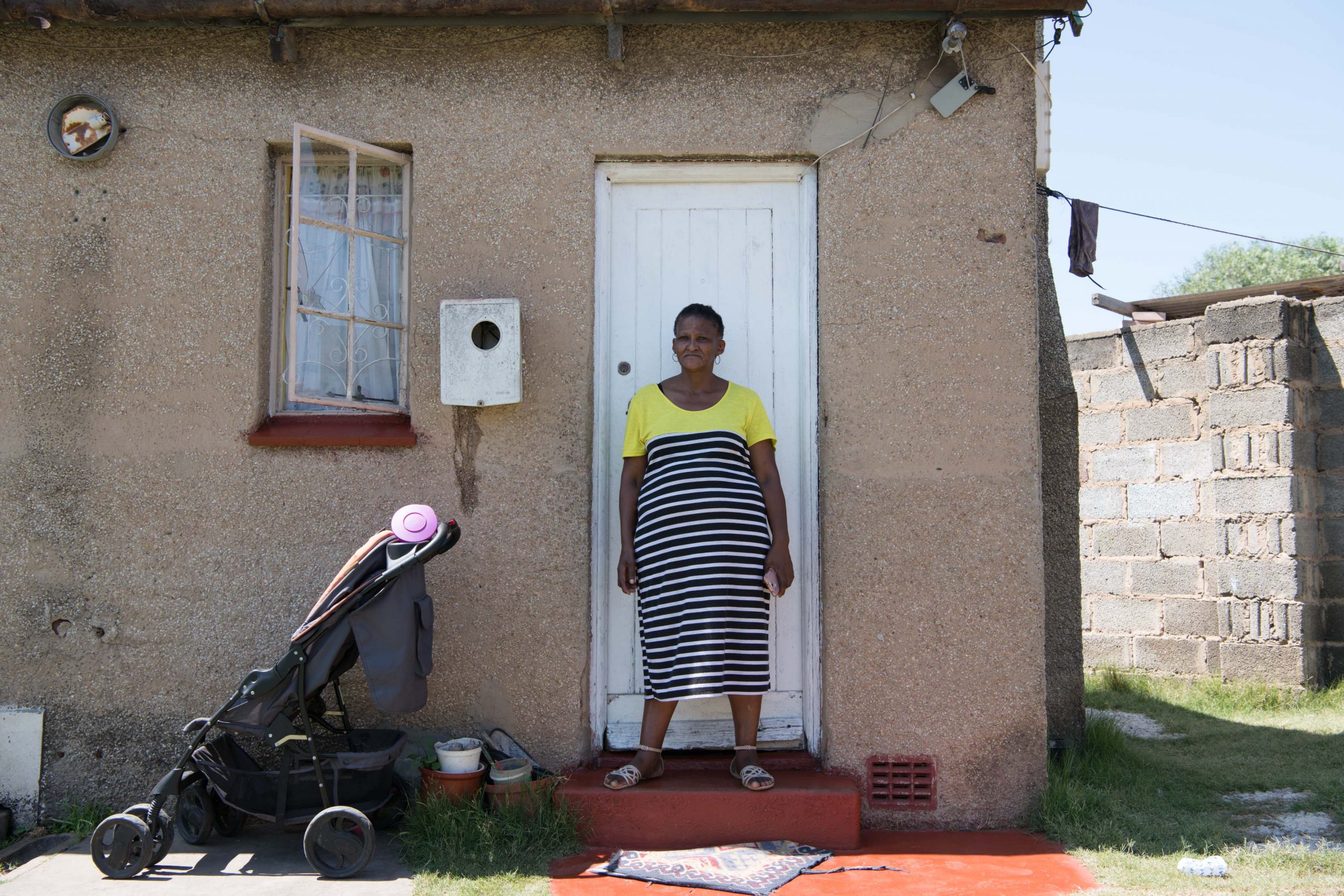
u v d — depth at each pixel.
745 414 4.14
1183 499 8.41
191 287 4.40
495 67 4.43
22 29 4.44
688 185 4.56
